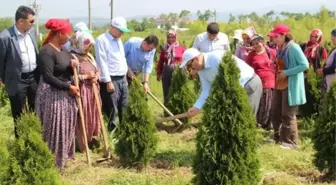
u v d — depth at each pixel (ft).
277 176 19.97
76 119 21.26
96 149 24.41
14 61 21.91
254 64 29.27
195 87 38.86
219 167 16.97
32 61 22.47
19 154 14.75
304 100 24.71
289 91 24.48
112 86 25.73
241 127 16.74
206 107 17.17
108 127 26.61
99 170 21.34
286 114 25.07
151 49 28.86
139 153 21.71
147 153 21.68
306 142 25.70
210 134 16.99
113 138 25.14
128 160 21.91
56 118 20.03
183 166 22.39
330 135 19.79
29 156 14.74
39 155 14.89
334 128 19.71
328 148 19.98
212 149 16.90
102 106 26.89
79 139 23.86
